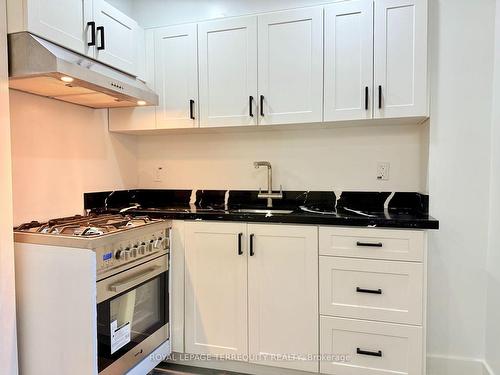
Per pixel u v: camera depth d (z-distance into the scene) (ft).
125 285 5.43
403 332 5.65
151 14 8.50
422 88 6.05
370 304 5.79
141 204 8.71
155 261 6.33
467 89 6.10
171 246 6.77
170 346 6.82
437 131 6.22
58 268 4.99
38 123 6.32
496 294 5.72
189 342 6.76
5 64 4.83
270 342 6.31
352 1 6.33
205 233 6.57
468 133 6.11
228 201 8.34
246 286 6.39
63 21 5.49
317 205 7.72
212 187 8.48
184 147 8.66
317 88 6.57
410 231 5.56
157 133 8.48
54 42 5.34
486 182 6.06
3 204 4.80
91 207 7.48
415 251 5.54
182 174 8.70
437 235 6.28
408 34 6.08
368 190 7.42
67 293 4.97
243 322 6.44
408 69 6.09
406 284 5.61
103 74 5.95
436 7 6.18
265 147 8.07
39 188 6.33
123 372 5.55
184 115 7.43
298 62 6.67
